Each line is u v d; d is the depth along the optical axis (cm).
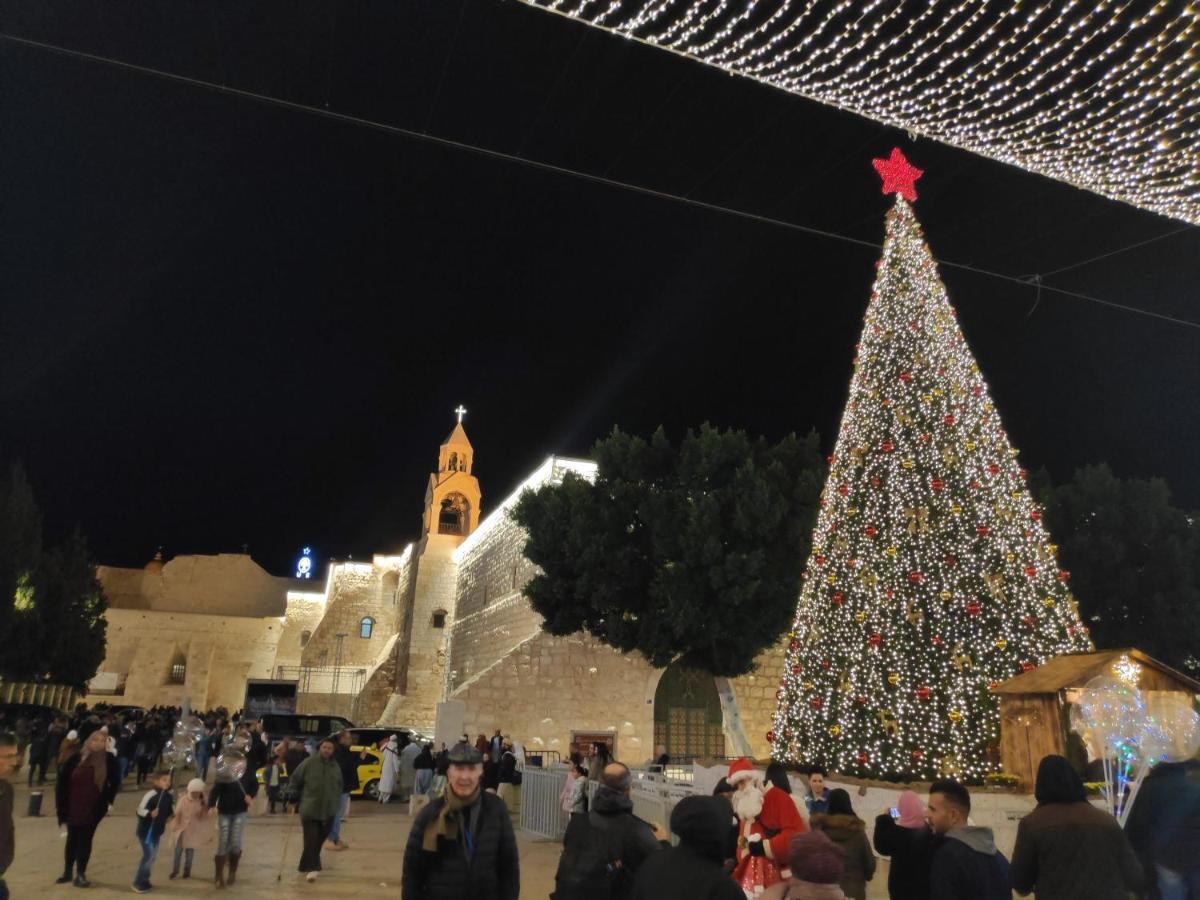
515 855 508
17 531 3803
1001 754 1237
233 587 7744
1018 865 504
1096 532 2759
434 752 2464
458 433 5703
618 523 2773
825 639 1458
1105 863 473
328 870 1267
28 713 3375
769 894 429
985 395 1438
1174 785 530
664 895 380
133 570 8000
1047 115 854
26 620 4094
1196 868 503
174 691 6581
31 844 1444
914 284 1479
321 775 1212
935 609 1302
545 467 3347
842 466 1512
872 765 1288
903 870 606
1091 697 846
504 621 3744
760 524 2616
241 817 1155
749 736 3009
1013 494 1372
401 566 6134
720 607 2619
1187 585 2620
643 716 2953
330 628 6134
